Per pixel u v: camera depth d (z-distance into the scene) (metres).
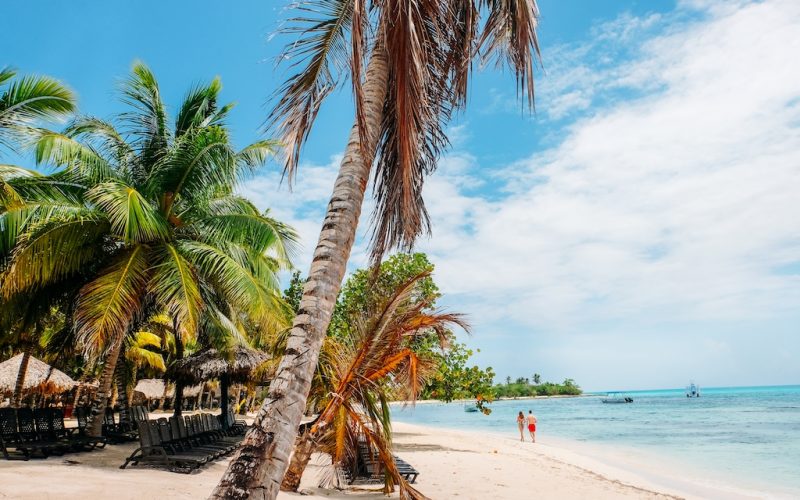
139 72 13.20
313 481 9.35
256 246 13.05
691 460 20.94
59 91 11.62
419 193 5.30
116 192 10.00
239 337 15.73
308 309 3.72
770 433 33.84
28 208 10.69
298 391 3.53
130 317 10.66
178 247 12.11
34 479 6.51
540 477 12.86
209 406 46.59
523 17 4.85
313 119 4.65
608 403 115.38
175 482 7.39
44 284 11.78
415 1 3.96
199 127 13.17
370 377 7.84
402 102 3.98
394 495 8.45
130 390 28.02
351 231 4.01
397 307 7.88
